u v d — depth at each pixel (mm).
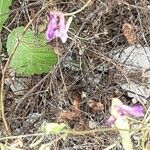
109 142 271
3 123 279
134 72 287
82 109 287
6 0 281
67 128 230
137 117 259
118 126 221
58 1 283
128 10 288
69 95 285
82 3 286
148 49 288
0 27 282
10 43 280
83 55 288
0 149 234
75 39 282
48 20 275
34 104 286
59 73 288
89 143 274
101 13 285
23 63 278
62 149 274
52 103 285
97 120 284
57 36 255
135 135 258
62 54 284
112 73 288
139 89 286
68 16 286
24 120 285
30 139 278
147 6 286
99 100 288
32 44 279
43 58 279
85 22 281
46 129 220
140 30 288
